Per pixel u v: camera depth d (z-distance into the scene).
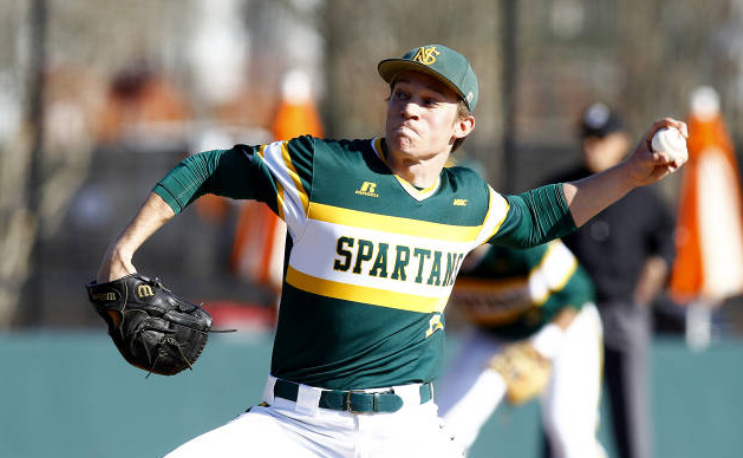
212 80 53.72
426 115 11.17
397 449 11.49
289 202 11.18
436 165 11.45
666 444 25.47
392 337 11.38
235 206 44.50
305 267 11.28
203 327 11.41
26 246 32.91
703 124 30.03
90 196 43.41
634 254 22.31
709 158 29.86
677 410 25.56
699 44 45.72
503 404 24.67
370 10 41.41
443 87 11.24
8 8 33.31
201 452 11.08
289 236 11.62
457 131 11.63
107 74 46.00
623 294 22.16
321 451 11.45
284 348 11.52
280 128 27.92
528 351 18.41
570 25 44.53
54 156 42.59
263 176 11.14
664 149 11.77
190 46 50.84
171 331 11.20
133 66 47.03
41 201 30.53
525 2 43.94
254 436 11.30
